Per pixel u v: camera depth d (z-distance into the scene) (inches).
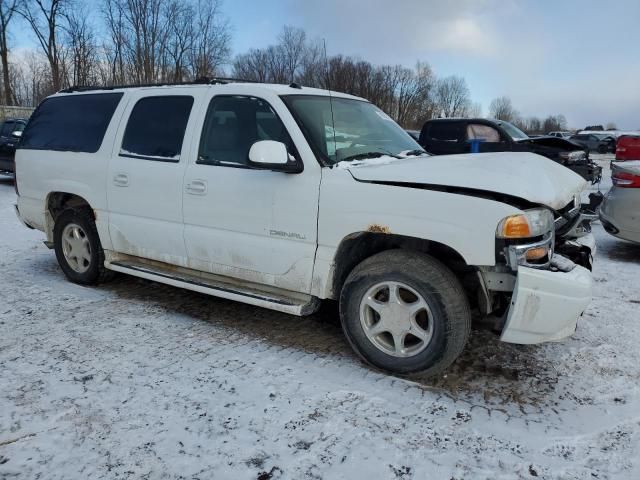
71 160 184.4
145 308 170.4
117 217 172.7
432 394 118.9
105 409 109.3
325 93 159.5
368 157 141.1
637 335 153.1
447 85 2491.4
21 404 110.5
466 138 433.1
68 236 193.2
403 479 90.7
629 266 233.5
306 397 115.9
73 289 188.7
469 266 122.8
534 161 135.9
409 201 117.4
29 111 1085.8
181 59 1369.3
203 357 134.9
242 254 143.9
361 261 134.0
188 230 154.4
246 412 109.5
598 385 124.3
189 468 92.1
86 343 141.7
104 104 182.5
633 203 236.5
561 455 97.8
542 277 108.7
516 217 108.4
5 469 90.6
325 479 90.4
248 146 143.5
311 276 133.3
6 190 477.4
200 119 153.8
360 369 130.2
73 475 89.6
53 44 1389.0
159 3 1298.0
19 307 168.9
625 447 100.4
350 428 104.7
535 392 120.8
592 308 176.4
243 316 165.3
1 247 253.3
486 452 98.2
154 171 160.4
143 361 131.6
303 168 132.2
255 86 146.4
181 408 110.3
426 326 123.6
